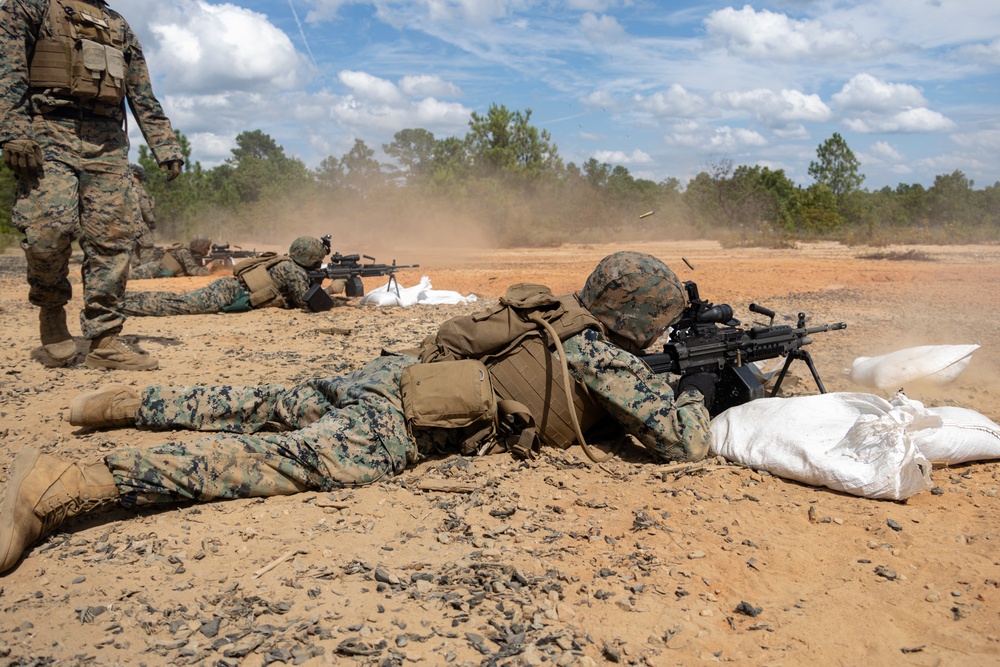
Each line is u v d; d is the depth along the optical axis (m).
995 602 2.93
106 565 3.27
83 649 2.65
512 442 4.57
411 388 4.34
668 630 2.77
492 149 46.28
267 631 2.75
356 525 3.68
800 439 4.26
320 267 12.78
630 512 3.84
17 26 6.18
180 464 3.76
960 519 3.71
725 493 4.06
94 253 6.91
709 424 4.66
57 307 7.22
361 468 4.11
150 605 2.94
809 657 2.63
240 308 11.56
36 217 6.45
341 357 7.88
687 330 5.00
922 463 3.94
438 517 3.79
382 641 2.68
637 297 4.48
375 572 3.16
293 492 4.01
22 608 2.93
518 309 4.52
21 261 23.00
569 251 28.72
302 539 3.53
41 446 4.80
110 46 6.59
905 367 6.05
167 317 11.13
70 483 3.44
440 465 4.38
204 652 2.63
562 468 4.40
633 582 3.13
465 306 12.18
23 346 8.45
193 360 7.73
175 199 42.00
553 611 2.89
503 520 3.74
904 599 2.99
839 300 11.98
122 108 6.94
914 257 19.97
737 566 3.27
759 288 13.81
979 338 8.27
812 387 6.13
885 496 3.94
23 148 6.19
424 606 2.93
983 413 5.38
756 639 2.74
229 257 18.39
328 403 4.63
